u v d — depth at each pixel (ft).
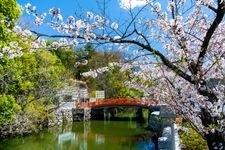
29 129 103.19
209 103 19.69
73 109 161.89
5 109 71.46
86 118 163.12
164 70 24.91
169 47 22.98
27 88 96.27
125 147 89.35
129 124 147.43
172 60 23.72
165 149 43.78
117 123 152.35
